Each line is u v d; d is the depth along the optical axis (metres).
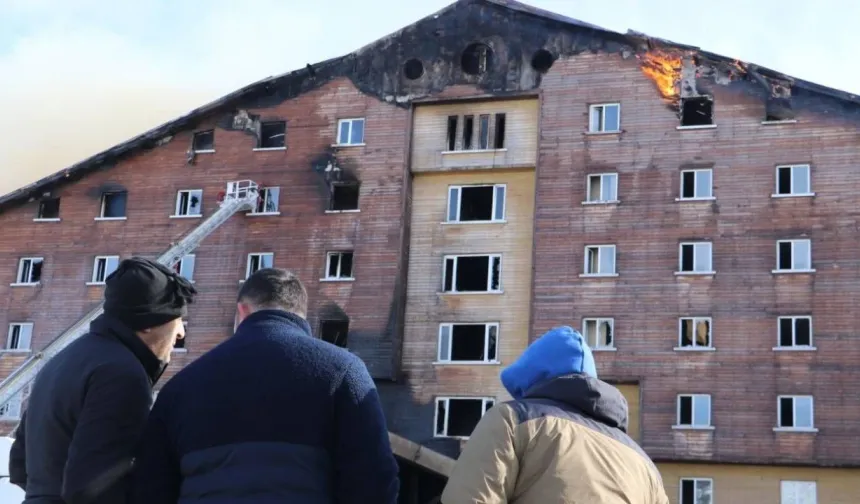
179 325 5.29
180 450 4.31
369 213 42.00
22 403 27.89
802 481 35.28
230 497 4.11
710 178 38.94
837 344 35.94
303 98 44.31
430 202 42.12
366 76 43.78
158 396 4.46
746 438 35.88
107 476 4.55
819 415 35.41
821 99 38.53
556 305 39.00
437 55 43.28
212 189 44.38
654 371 37.31
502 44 42.59
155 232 44.59
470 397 39.22
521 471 4.28
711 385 36.69
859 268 36.50
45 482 4.76
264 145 44.75
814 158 38.03
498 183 41.66
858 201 37.12
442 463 22.66
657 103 40.19
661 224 38.84
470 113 42.56
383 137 42.84
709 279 37.72
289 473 4.14
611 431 4.47
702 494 36.16
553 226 39.94
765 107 39.03
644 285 38.31
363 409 4.32
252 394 4.25
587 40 41.66
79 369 4.80
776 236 37.62
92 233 45.41
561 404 4.49
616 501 4.21
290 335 4.44
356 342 40.53
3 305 45.41
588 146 40.47
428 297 40.91
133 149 45.81
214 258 43.12
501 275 40.50
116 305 5.02
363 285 41.12
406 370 40.22
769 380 36.22
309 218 42.62
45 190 46.53
